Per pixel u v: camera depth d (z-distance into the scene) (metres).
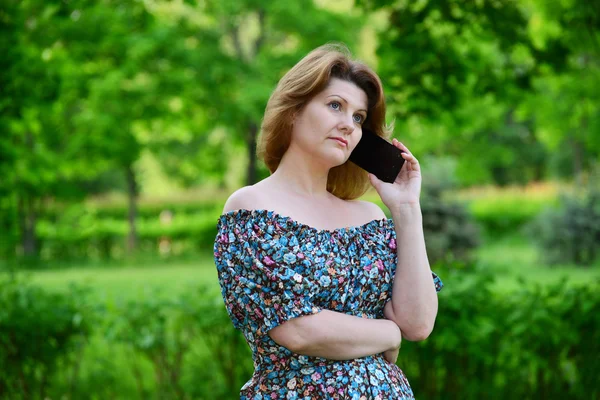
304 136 1.97
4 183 7.87
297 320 1.84
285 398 1.88
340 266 1.91
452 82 6.40
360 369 1.91
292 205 1.98
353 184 2.20
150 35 17.20
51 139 18.30
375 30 6.65
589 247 15.30
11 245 17.17
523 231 16.41
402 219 2.03
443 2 6.11
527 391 4.19
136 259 20.52
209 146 23.64
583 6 5.86
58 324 4.28
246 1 18.47
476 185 29.61
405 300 1.99
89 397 4.59
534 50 6.31
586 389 4.06
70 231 21.17
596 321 3.95
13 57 6.17
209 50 18.31
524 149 31.39
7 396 4.39
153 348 4.35
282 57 17.59
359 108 1.98
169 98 18.70
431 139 20.53
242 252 1.88
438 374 4.28
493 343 4.05
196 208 25.73
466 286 4.11
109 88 17.30
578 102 10.21
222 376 4.62
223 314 4.34
